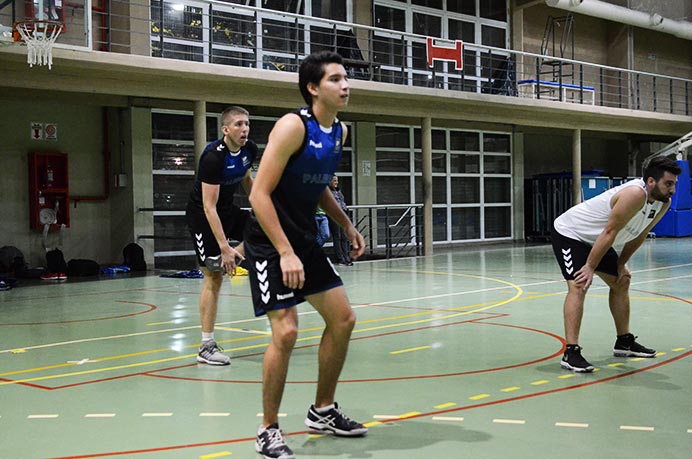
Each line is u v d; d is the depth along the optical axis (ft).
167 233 46.75
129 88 38.42
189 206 17.51
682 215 69.00
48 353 18.99
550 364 16.74
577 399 13.58
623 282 17.21
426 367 16.53
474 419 12.35
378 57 55.72
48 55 31.86
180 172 47.16
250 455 10.59
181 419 12.62
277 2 50.21
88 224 45.32
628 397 13.70
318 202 11.71
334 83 10.41
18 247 42.63
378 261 48.11
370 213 53.62
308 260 10.93
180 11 45.85
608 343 19.21
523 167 67.62
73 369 16.99
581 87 58.85
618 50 72.43
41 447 11.10
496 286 33.09
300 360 17.49
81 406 13.61
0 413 13.19
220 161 16.49
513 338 20.13
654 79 65.92
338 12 53.26
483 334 20.81
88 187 45.39
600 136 71.87
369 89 46.19
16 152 42.55
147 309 27.12
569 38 69.46
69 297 31.09
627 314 17.39
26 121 42.91
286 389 14.64
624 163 75.61
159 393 14.55
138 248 43.42
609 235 15.31
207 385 15.21
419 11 58.44
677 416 12.42
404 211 59.06
